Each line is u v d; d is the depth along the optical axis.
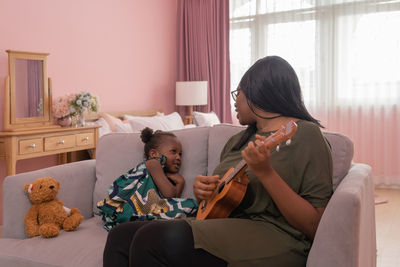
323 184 1.20
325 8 4.82
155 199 1.66
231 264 1.07
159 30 5.12
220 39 5.27
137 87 4.77
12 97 3.08
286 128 1.06
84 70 4.00
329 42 4.83
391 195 4.32
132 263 1.09
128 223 1.24
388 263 2.49
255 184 1.26
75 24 3.88
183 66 5.45
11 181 1.71
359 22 4.68
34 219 1.68
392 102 4.60
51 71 3.64
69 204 1.87
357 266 1.06
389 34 4.56
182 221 1.13
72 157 3.69
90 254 1.44
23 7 3.35
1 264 1.51
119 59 4.47
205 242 1.07
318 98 4.95
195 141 1.90
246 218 1.28
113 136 2.04
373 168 4.71
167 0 5.25
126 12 4.55
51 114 3.43
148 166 1.75
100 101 4.22
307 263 1.12
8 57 3.07
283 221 1.23
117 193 1.72
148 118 3.76
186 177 1.84
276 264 1.12
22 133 2.91
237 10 5.32
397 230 3.14
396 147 4.60
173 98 5.46
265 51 5.18
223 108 5.27
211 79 5.30
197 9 5.32
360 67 4.71
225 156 1.55
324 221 1.08
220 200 1.23
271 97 1.33
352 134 4.79
